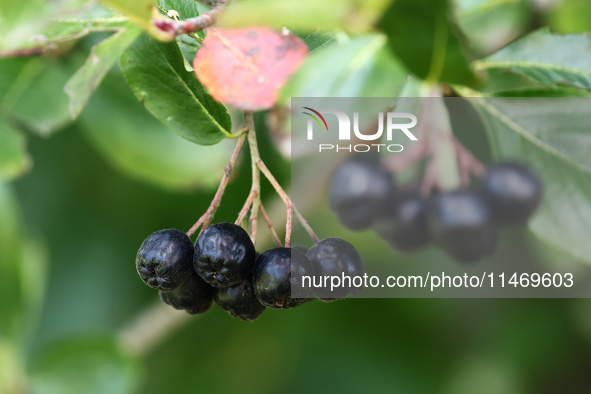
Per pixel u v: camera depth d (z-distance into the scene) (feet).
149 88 0.83
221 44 0.82
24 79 1.02
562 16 0.99
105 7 0.80
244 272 0.80
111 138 1.07
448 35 0.75
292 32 0.82
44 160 1.18
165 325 1.20
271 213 1.10
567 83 0.87
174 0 0.81
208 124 0.83
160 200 1.20
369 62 0.80
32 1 0.69
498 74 0.92
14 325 1.11
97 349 1.12
